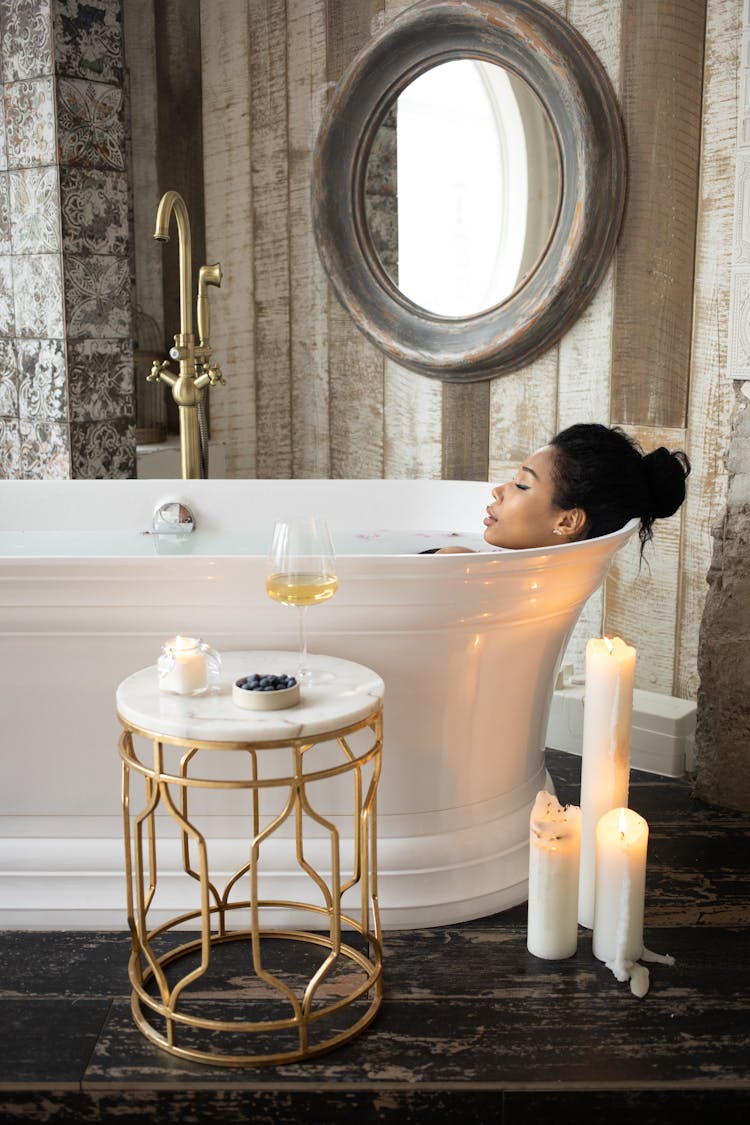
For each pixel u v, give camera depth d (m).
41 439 2.97
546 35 2.65
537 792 2.13
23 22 2.78
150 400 3.61
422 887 1.94
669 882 2.09
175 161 3.56
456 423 3.03
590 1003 1.73
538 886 1.84
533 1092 1.54
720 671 2.39
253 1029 1.59
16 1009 1.71
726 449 2.54
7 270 2.96
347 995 1.74
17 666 1.87
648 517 2.16
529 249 2.79
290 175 3.25
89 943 1.90
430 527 2.65
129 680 1.73
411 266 3.02
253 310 3.41
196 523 2.68
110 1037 1.65
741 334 2.36
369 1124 1.54
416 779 1.95
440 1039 1.64
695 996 1.75
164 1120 1.55
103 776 1.94
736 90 2.44
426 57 2.88
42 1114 1.55
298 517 1.59
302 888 1.93
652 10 2.53
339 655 1.88
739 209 2.33
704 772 2.44
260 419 3.46
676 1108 1.55
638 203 2.62
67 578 1.77
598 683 1.92
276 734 1.52
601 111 2.62
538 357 2.84
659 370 2.64
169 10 3.47
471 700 1.93
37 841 1.95
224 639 1.87
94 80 2.85
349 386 3.25
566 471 2.12
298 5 3.14
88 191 2.87
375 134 3.02
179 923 1.92
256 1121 1.55
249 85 3.28
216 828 1.95
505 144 2.79
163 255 3.64
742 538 2.33
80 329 2.89
